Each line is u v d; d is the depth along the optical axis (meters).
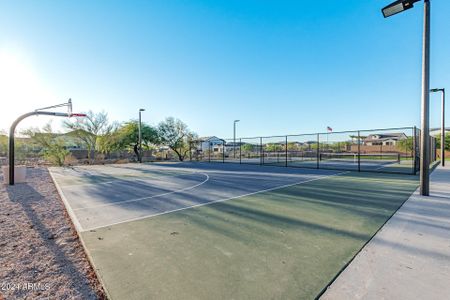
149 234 4.03
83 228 4.36
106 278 2.62
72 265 2.99
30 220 4.85
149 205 6.20
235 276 2.65
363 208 5.67
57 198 7.13
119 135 28.00
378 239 3.70
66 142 24.19
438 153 32.66
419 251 3.26
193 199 6.91
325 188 8.59
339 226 4.35
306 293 2.32
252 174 13.73
